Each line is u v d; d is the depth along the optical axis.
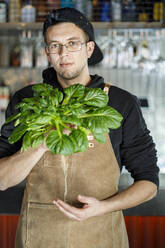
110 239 1.26
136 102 1.31
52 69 1.39
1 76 3.21
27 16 2.82
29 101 1.00
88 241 1.24
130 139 1.27
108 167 1.24
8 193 1.79
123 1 2.77
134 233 1.76
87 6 2.80
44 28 1.27
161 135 3.28
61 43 1.21
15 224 1.77
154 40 3.06
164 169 2.96
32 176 1.26
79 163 1.22
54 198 1.23
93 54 1.41
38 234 1.25
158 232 1.76
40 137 0.92
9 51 3.07
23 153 1.09
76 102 0.96
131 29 2.88
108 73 3.26
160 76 3.25
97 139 0.93
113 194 1.25
